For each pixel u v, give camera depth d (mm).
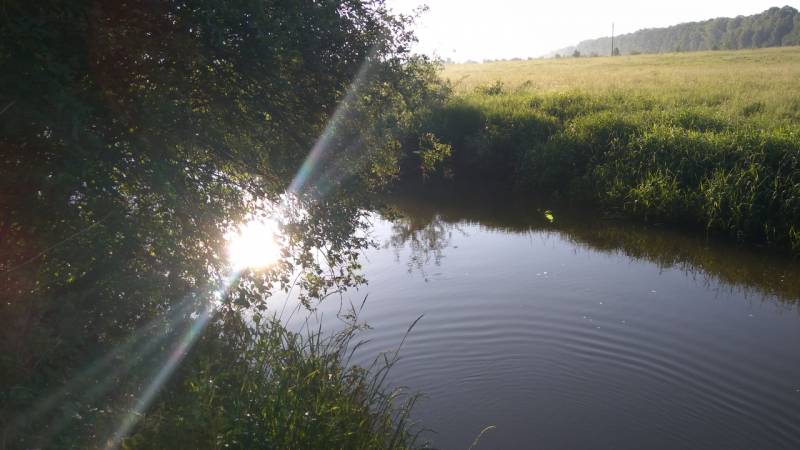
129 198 4766
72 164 3957
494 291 9203
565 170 14859
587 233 12273
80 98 4215
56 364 3910
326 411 4836
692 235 11734
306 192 5973
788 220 10820
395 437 5133
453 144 17141
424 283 9578
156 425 3859
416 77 6684
